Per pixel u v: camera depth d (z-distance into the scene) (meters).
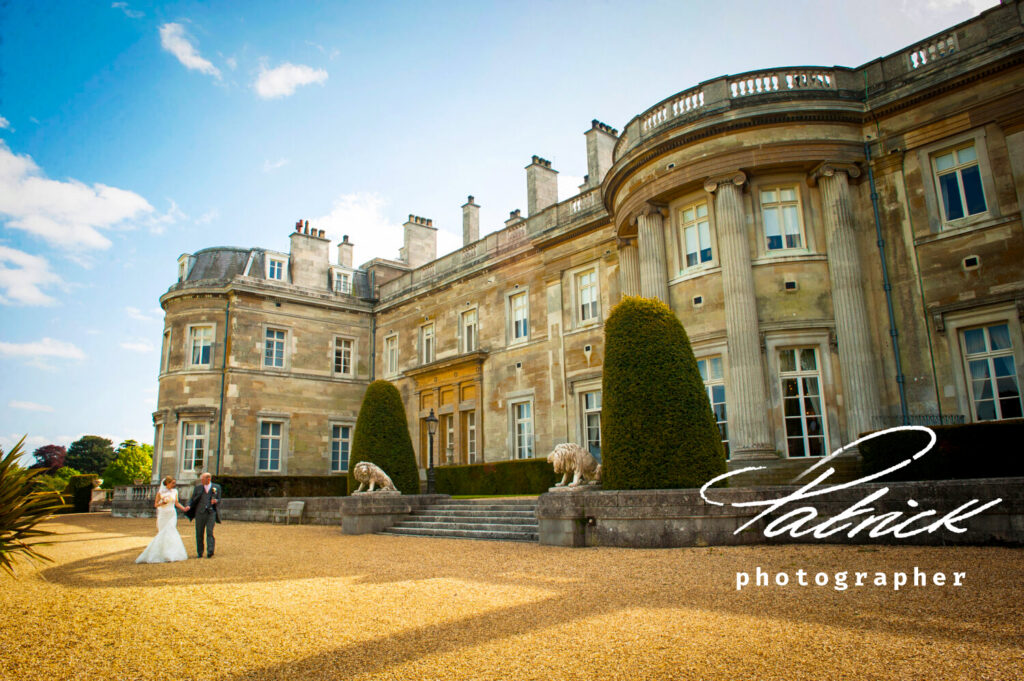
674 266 19.19
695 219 19.03
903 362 16.39
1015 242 15.16
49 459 70.81
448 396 30.80
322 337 34.62
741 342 16.77
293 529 19.06
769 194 18.03
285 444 32.34
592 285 25.14
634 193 19.89
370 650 5.75
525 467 24.55
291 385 33.03
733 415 16.77
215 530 18.91
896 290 16.72
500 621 6.57
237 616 7.20
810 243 17.52
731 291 17.14
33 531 8.31
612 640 5.68
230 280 31.89
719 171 17.77
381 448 20.53
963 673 4.49
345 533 17.56
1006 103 15.55
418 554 12.41
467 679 4.88
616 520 11.73
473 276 30.31
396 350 34.91
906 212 16.78
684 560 9.66
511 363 27.69
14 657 5.75
